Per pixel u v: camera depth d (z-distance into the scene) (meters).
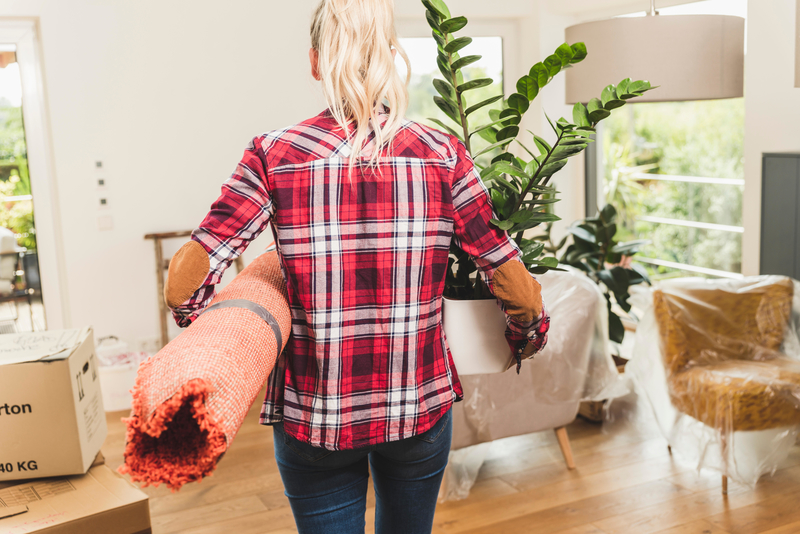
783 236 2.92
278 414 1.01
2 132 3.78
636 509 2.34
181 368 0.71
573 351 2.59
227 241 0.91
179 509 2.43
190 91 4.02
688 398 2.47
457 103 1.29
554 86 4.48
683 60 2.47
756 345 2.63
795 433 2.38
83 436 1.94
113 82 3.85
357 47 0.93
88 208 3.87
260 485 2.61
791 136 3.07
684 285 2.64
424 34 4.40
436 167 0.96
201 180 4.10
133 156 3.93
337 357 0.95
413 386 0.99
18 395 1.84
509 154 1.33
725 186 3.69
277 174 0.92
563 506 2.38
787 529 2.18
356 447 0.98
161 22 3.91
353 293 0.94
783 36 3.07
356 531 1.10
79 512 1.75
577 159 4.67
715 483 2.51
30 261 3.91
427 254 0.96
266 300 0.91
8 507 1.77
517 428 2.54
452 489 2.46
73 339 2.02
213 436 0.68
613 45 2.53
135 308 4.02
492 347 1.24
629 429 3.03
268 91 4.18
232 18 4.05
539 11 4.43
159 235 3.91
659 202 4.16
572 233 3.22
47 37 3.69
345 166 0.92
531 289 1.03
